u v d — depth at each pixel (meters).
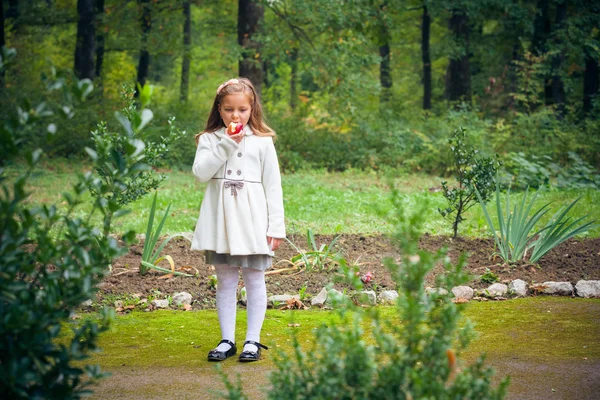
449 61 25.81
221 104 3.90
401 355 2.15
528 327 4.52
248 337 3.91
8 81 18.75
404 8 19.06
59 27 25.27
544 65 20.02
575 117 19.81
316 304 5.16
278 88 23.00
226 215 3.82
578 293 5.44
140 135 2.78
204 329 4.58
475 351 3.97
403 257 2.28
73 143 16.91
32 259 2.15
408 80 31.25
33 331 1.99
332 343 2.18
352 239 7.43
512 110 21.42
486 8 20.47
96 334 2.16
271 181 3.98
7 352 2.03
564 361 3.76
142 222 8.70
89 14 19.52
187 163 17.03
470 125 17.55
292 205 10.67
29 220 2.03
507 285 5.62
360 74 17.22
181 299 5.25
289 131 18.05
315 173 16.56
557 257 6.52
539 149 16.25
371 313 2.28
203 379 3.51
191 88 31.30
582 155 16.50
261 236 3.85
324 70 16.66
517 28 22.25
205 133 4.04
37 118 2.05
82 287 2.11
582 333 4.35
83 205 10.06
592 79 21.34
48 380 2.04
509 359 3.80
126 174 2.22
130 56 29.88
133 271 6.00
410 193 12.60
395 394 2.06
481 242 7.27
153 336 4.41
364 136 18.27
